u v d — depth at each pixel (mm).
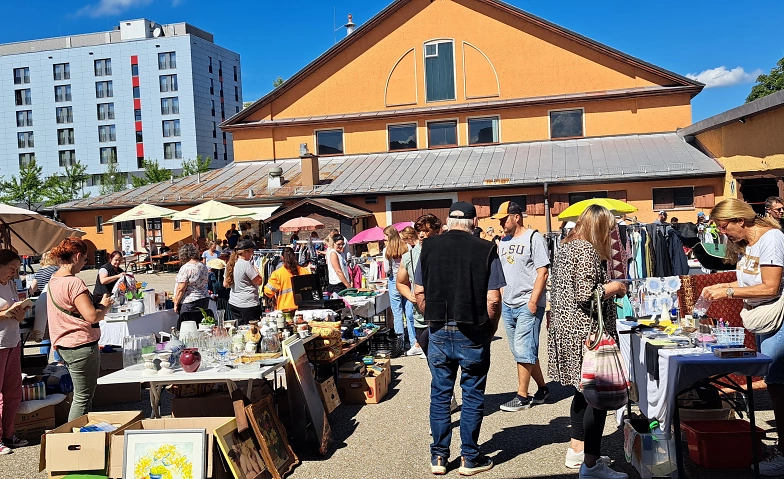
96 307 6242
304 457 5625
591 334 4605
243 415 5047
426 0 26078
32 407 6473
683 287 6688
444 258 5074
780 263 4633
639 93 24266
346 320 8039
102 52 74750
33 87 76125
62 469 4812
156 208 17438
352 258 15109
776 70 36250
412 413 6789
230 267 9781
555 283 4871
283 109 27547
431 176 23203
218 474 4699
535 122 25188
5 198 48562
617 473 4660
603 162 22031
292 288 8211
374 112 26500
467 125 25750
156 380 5211
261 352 5902
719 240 13008
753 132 15273
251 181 25531
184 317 9055
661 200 20953
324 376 7207
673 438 4691
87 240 27125
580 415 4969
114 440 4773
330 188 23469
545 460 5230
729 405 5652
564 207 21750
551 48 25219
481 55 25703
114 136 74875
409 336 9977
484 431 6055
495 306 4977
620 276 6176
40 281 11234
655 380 4832
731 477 4707
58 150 75938
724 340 4758
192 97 73312
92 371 5953
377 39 26562
